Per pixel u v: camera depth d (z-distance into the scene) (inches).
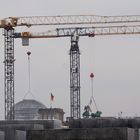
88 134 2389.3
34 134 2407.7
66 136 2396.7
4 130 2497.5
